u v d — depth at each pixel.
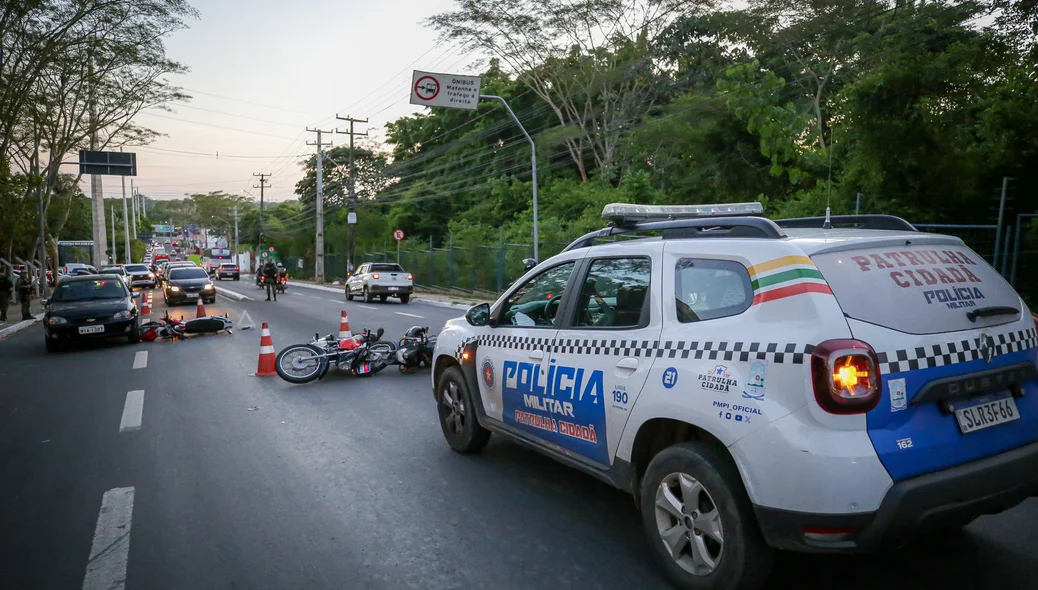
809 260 3.00
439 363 6.01
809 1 23.41
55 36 26.25
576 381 4.04
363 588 3.55
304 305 25.34
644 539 4.06
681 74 36.09
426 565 3.79
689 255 3.53
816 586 3.38
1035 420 3.24
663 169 30.92
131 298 14.84
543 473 5.30
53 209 40.38
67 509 4.84
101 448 6.40
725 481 3.06
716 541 3.15
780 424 2.84
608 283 4.05
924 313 3.00
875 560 3.65
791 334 2.89
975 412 3.03
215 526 4.44
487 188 43.84
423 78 27.75
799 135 20.19
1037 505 4.33
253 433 6.75
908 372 2.85
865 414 2.75
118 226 118.56
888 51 15.66
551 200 37.19
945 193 15.01
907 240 3.27
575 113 41.03
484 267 29.30
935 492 2.79
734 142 24.73
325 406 7.84
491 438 6.38
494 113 45.62
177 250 126.44
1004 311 3.26
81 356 12.89
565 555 3.87
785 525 2.84
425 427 6.79
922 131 14.59
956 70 14.52
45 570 3.86
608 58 38.41
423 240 48.12
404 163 53.16
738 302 3.19
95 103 31.73
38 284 38.25
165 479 5.43
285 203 87.31
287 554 3.99
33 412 8.12
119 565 3.90
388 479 5.25
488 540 4.10
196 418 7.46
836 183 18.12
